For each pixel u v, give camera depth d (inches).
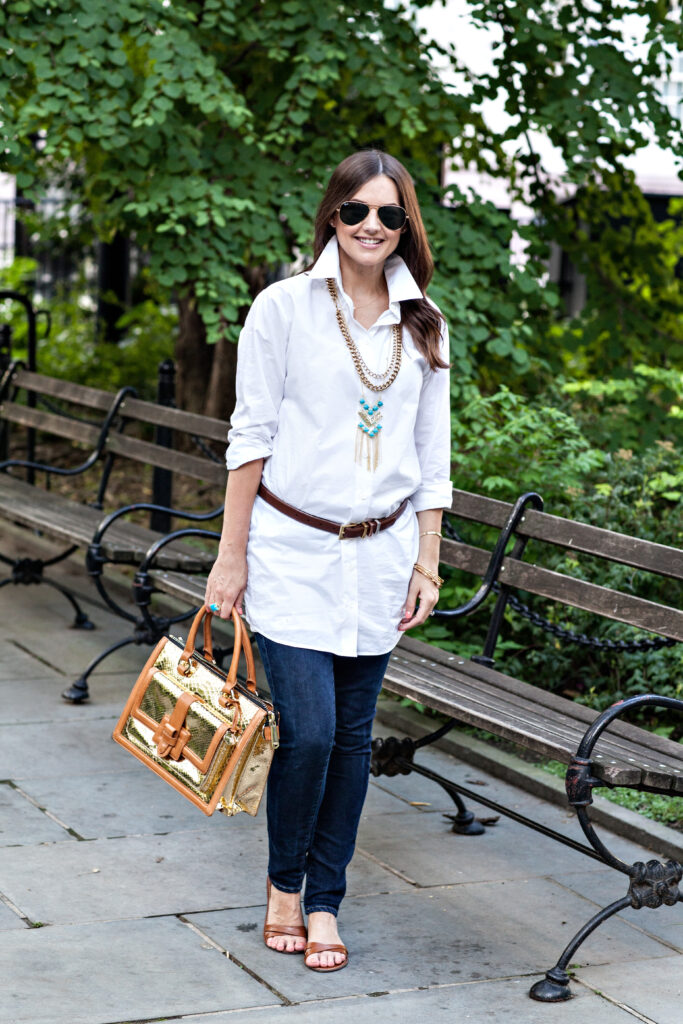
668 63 263.0
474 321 246.1
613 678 189.2
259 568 109.2
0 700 190.2
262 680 200.1
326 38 250.4
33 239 639.8
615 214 289.0
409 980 110.8
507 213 283.3
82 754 168.7
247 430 108.1
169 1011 102.7
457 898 129.8
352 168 107.2
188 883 129.6
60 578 269.7
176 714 109.4
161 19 239.1
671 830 146.5
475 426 207.9
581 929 114.5
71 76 230.4
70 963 110.4
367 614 110.7
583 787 109.3
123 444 231.5
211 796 105.9
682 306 289.1
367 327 110.1
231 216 241.4
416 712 187.5
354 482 107.9
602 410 260.1
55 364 454.9
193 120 255.3
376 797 159.8
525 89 262.8
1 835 139.6
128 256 573.9
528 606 197.6
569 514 203.9
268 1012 103.3
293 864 113.7
